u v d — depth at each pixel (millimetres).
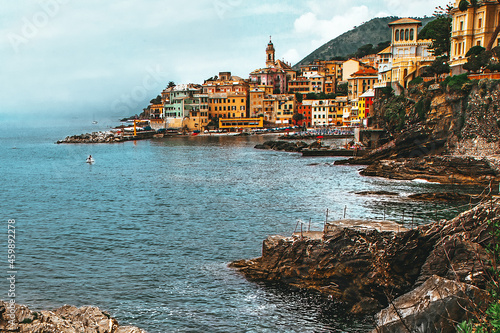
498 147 99000
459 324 16844
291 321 33875
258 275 41750
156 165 134875
